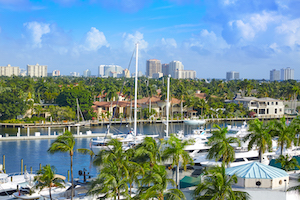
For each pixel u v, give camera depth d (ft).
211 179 96.89
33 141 307.17
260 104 566.77
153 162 137.80
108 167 114.62
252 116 539.29
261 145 166.20
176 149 140.77
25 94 500.33
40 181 134.21
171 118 485.56
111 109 492.54
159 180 100.48
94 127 423.64
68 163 222.89
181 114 501.15
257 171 117.91
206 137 260.21
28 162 225.76
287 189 110.42
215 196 89.45
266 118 542.16
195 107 524.11
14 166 215.51
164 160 145.28
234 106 547.49
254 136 167.22
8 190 148.36
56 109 434.71
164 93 510.58
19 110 429.38
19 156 243.19
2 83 589.73
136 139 261.85
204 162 196.34
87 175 179.63
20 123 416.26
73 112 446.19
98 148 236.84
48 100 554.87
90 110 476.54
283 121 179.11
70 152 132.26
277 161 164.66
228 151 147.33
